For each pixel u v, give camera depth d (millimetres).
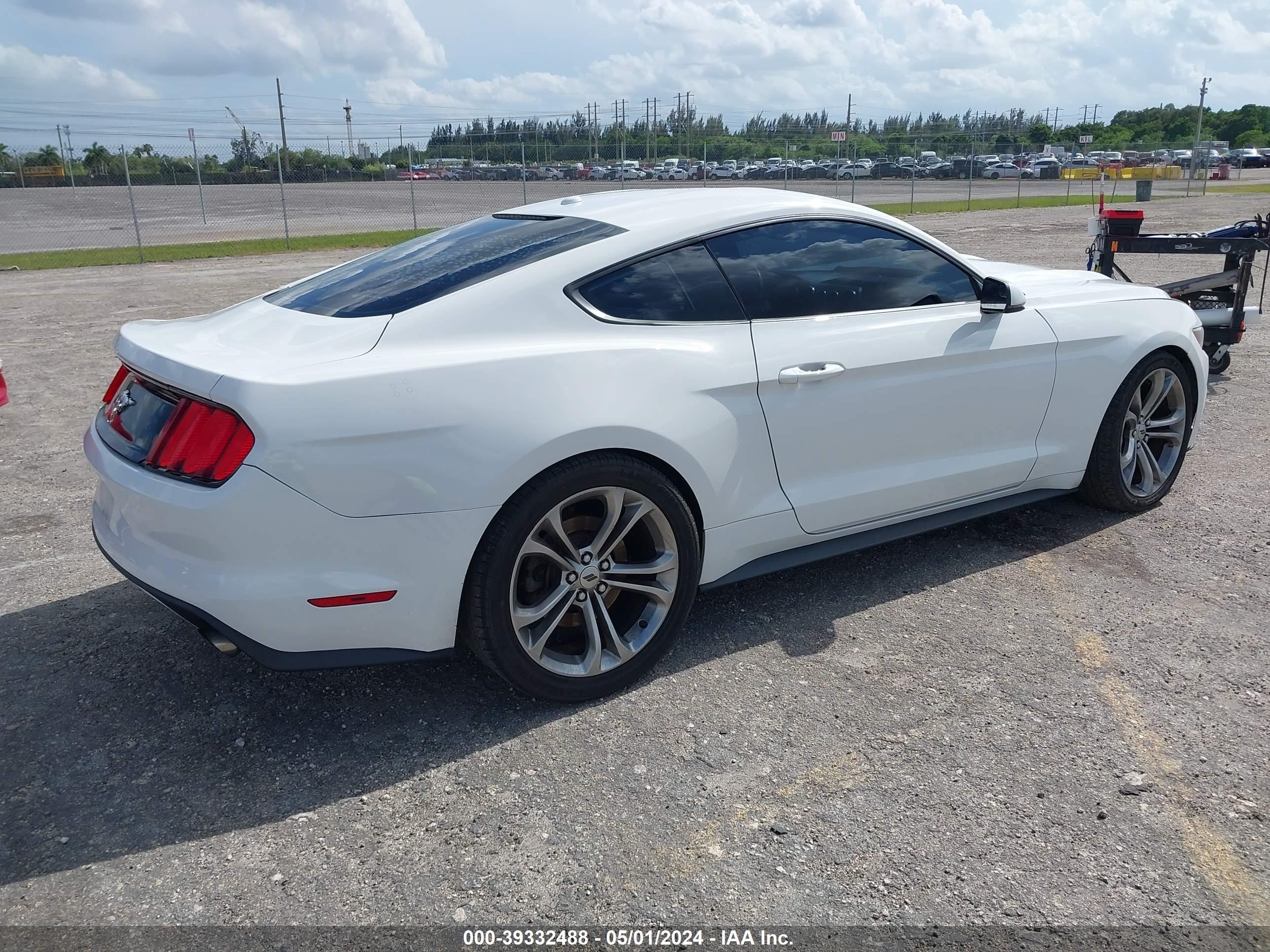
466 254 3086
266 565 2430
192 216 32531
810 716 2832
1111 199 35500
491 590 2654
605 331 2873
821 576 3832
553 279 2854
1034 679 3020
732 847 2283
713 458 2994
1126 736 2709
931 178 63156
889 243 3566
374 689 3029
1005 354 3693
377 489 2467
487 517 2592
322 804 2475
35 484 5105
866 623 3418
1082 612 3473
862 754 2639
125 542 2695
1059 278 4434
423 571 2562
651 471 2850
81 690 3037
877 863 2221
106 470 2697
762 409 3107
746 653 3215
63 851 2305
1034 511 4500
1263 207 29484
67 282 15039
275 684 3066
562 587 2805
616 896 2129
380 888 2170
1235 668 3062
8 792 2533
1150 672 3049
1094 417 4059
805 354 3193
